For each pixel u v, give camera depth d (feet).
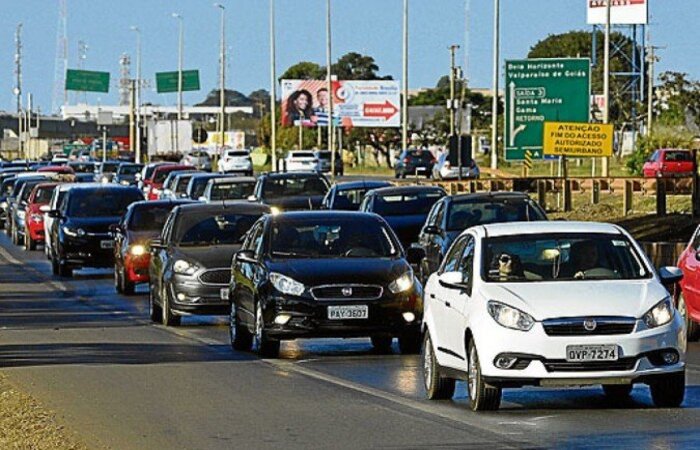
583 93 406.41
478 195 188.55
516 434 86.02
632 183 331.16
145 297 211.61
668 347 92.22
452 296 100.27
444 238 180.65
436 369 103.30
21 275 255.29
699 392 104.27
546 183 351.25
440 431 87.92
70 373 123.03
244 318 138.62
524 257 99.14
